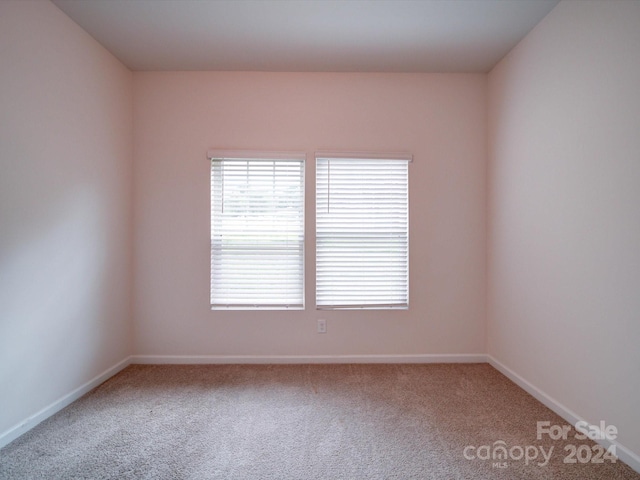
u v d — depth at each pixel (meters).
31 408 1.79
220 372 2.53
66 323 2.03
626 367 1.50
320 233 2.70
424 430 1.77
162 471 1.47
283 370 2.57
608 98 1.59
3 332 1.63
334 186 2.70
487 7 1.96
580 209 1.76
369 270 2.71
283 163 2.68
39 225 1.83
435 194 2.70
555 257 1.95
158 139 2.67
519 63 2.30
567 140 1.86
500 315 2.54
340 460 1.54
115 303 2.50
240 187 2.68
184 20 2.07
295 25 2.12
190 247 2.68
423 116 2.70
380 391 2.22
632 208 1.47
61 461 1.53
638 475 1.43
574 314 1.80
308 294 2.69
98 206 2.30
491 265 2.66
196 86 2.68
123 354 2.60
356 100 2.69
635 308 1.46
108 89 2.40
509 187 2.42
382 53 2.44
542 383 2.07
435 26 2.14
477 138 2.70
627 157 1.50
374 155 2.67
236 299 2.69
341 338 2.71
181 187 2.67
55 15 1.92
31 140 1.77
